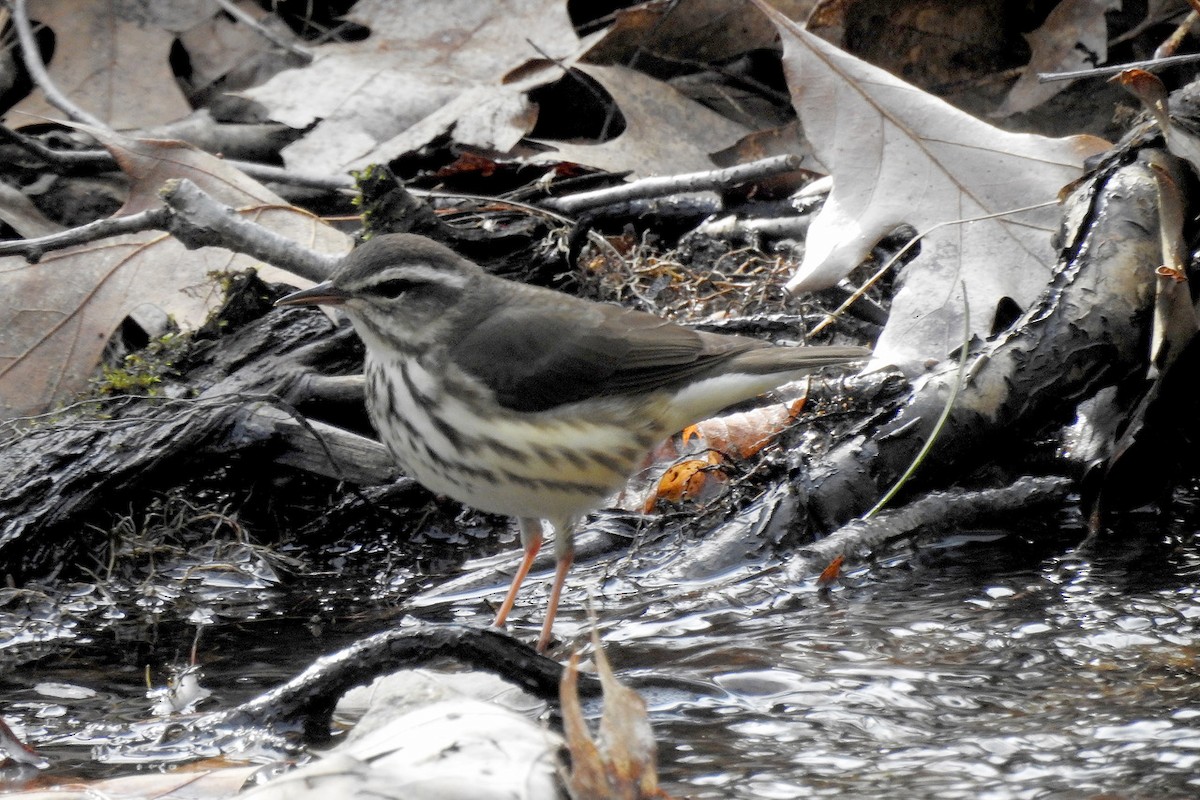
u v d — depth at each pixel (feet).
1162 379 34.73
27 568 35.45
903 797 22.77
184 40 54.75
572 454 31.32
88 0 53.62
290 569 36.37
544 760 21.81
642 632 30.81
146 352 40.40
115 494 36.37
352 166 49.01
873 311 43.16
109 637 32.24
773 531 34.73
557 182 49.57
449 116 50.55
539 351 31.09
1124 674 27.25
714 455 38.29
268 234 38.73
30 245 38.60
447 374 30.86
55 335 40.04
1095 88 50.44
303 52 53.62
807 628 30.40
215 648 31.32
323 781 21.34
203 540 37.32
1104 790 22.66
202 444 36.99
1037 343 35.01
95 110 51.01
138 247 41.63
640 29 54.34
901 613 30.96
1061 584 32.09
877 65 51.98
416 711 23.79
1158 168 33.73
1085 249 35.76
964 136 41.47
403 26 54.54
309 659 30.45
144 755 25.45
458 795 20.81
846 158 41.93
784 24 42.88
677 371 32.27
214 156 43.68
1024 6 52.44
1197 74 46.03
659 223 48.83
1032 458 38.11
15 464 36.19
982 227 40.34
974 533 35.35
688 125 51.75
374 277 30.78
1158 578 32.12
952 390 35.01
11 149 48.32
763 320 42.57
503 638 26.66
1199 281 35.68
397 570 36.52
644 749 20.85
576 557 36.11
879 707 26.35
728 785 23.47
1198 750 23.90
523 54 53.26
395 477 37.99
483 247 42.75
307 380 38.83
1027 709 25.96
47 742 26.13
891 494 34.27
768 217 48.83
